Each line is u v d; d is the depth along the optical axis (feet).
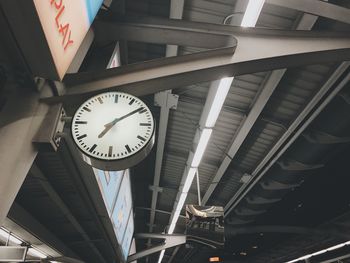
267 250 73.41
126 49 18.44
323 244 54.24
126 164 9.84
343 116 22.95
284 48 12.60
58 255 36.01
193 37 13.70
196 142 24.89
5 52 8.73
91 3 10.04
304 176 33.12
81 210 28.58
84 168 16.24
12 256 24.08
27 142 9.59
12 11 7.15
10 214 22.08
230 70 12.22
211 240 23.48
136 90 11.64
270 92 20.63
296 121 23.27
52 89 10.57
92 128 10.06
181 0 15.58
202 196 40.83
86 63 14.52
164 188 40.27
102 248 44.86
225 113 24.82
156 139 29.45
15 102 9.89
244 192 37.14
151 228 54.90
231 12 16.44
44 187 21.61
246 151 30.45
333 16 14.75
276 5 16.07
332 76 19.13
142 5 17.06
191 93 22.98
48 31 7.78
